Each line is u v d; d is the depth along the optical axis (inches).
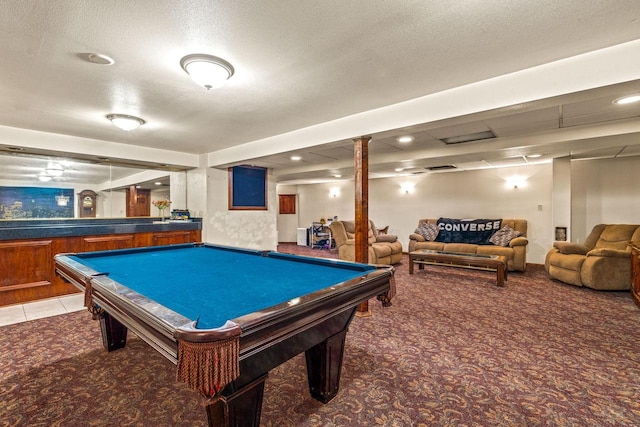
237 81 94.2
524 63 83.9
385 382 78.5
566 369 84.6
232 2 57.8
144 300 50.8
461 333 109.5
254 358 49.1
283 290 62.4
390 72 88.9
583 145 160.1
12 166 157.5
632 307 137.9
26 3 57.2
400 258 257.0
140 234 179.3
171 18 62.7
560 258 185.5
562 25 66.1
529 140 159.0
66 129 147.4
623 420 64.2
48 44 72.2
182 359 37.2
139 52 76.3
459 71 88.5
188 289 63.4
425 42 72.9
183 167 215.8
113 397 72.5
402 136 161.2
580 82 79.4
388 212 328.5
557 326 115.9
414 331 111.4
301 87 99.3
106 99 108.2
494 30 68.0
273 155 168.6
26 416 65.6
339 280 71.2
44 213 166.9
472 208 276.1
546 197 240.5
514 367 85.7
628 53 73.5
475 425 62.9
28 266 143.6
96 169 184.7
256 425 51.4
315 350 70.0
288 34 69.1
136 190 201.2
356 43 73.1
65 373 82.8
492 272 215.2
